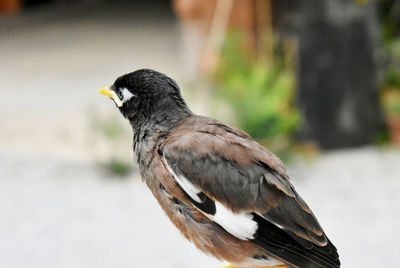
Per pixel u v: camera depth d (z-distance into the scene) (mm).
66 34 29828
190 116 5906
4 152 14867
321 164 13250
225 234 5551
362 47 13719
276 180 5441
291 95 14039
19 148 15125
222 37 17188
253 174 5434
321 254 5367
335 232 10422
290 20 14469
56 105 18281
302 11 13555
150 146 5734
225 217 5445
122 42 26969
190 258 10000
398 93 15953
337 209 11203
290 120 13414
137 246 10484
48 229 11219
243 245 5547
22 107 18344
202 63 18672
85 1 40281
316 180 12445
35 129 16344
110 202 12227
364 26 13648
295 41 13805
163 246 10469
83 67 22906
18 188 12977
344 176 12594
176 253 10203
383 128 14133
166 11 34906
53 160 14336
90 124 15875
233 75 15109
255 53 16641
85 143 15086
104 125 14695
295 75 13891
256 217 5395
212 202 5453
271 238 5387
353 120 13898
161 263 9875
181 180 5508
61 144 15219
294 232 5363
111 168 13648
